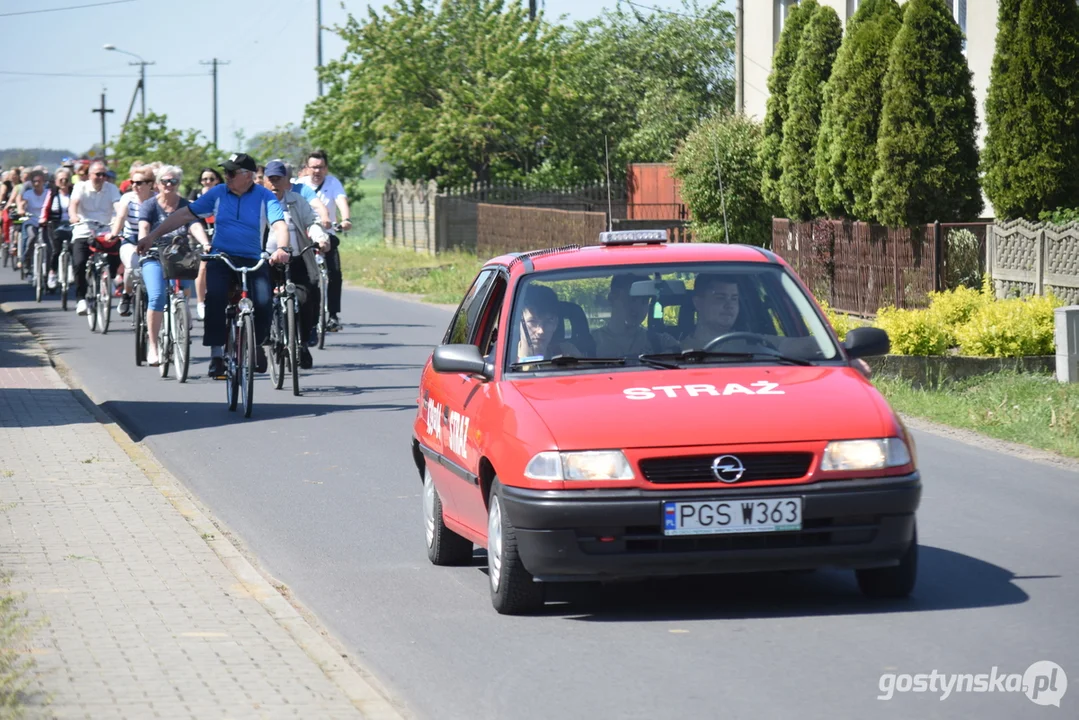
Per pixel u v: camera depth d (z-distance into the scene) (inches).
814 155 3041.3
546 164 5944.9
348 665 775.1
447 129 5693.9
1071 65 2399.1
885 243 2615.7
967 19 3078.2
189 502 1270.9
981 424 1626.5
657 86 6102.4
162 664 757.9
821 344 959.0
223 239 1822.1
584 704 717.3
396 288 4045.3
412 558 1075.9
